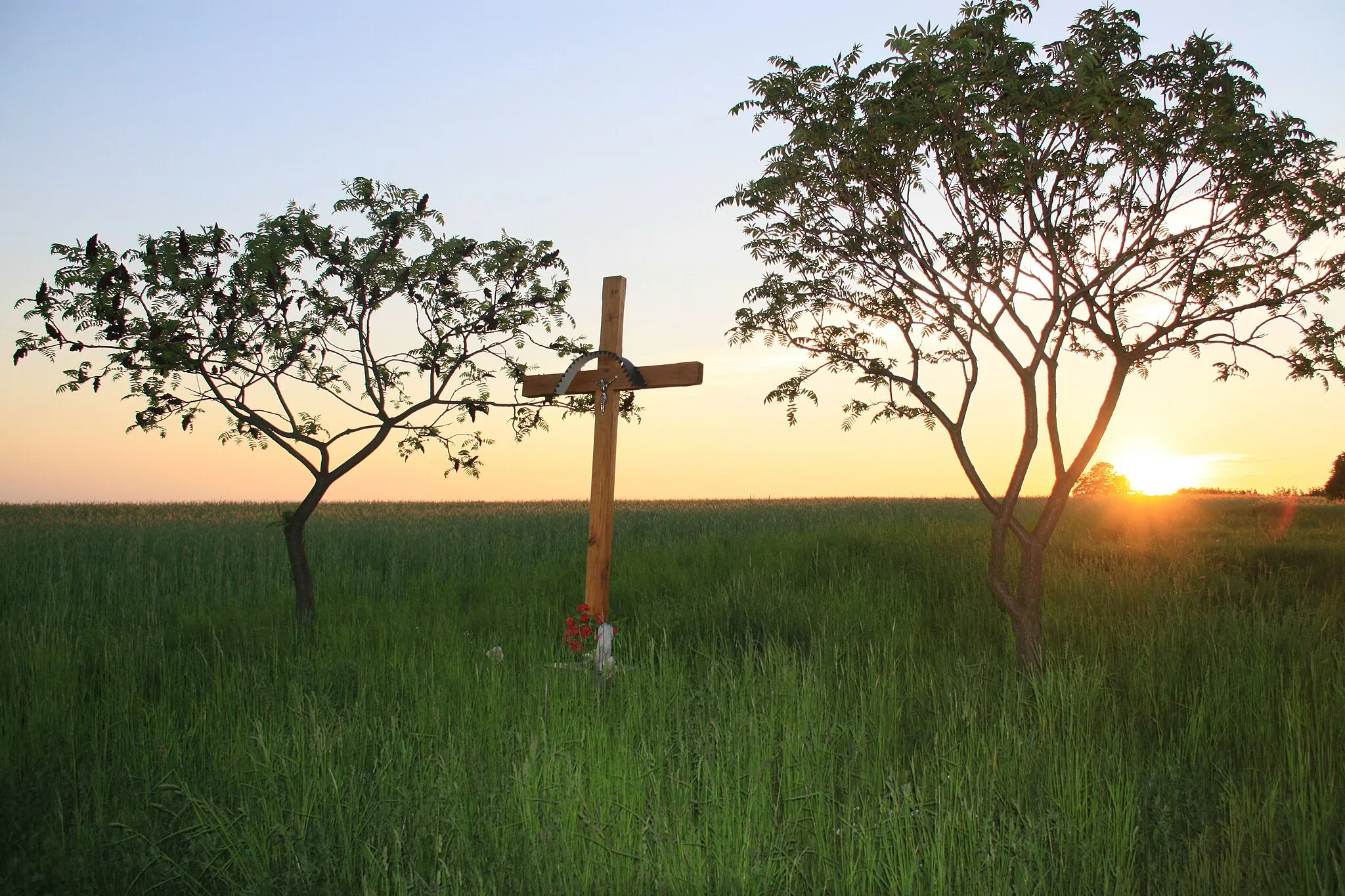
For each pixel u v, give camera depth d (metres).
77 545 14.96
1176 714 5.48
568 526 21.19
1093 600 9.12
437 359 9.61
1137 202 7.27
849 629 8.06
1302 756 4.27
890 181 7.34
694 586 11.49
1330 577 10.83
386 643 7.87
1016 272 7.54
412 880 3.14
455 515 25.84
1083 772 4.02
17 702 5.79
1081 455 7.11
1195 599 8.70
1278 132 6.72
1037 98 6.60
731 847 3.28
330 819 3.71
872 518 26.03
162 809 3.84
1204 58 6.56
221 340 8.89
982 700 5.46
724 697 5.25
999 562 7.21
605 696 5.91
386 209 9.40
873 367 7.94
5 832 3.86
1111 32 6.57
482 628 9.19
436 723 4.86
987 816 3.60
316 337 9.45
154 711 5.50
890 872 3.13
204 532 18.11
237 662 6.74
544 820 3.65
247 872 3.32
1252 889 3.15
